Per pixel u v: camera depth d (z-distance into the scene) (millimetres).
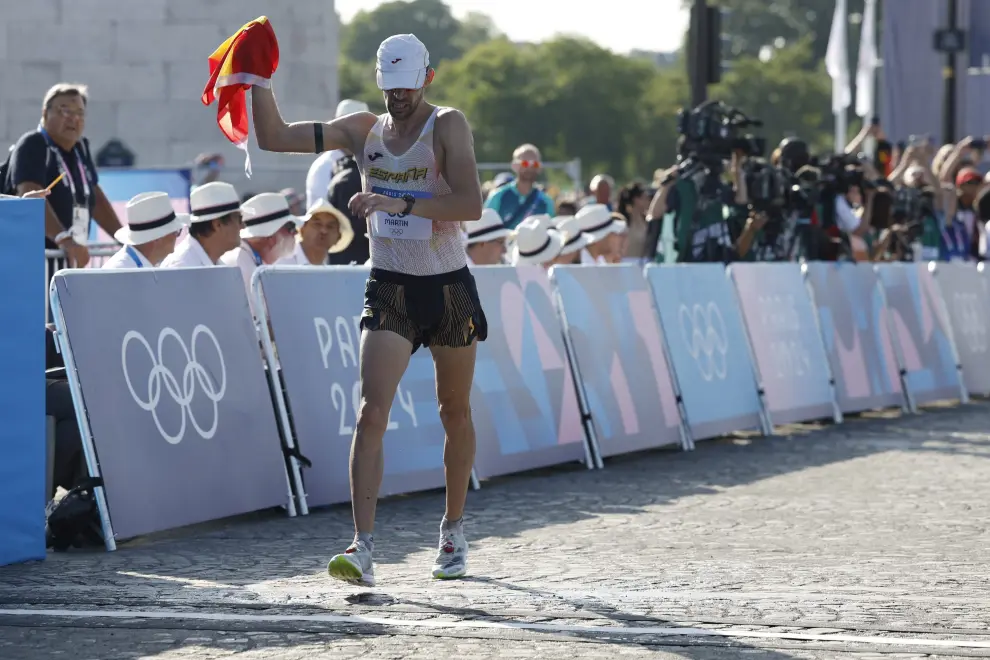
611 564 19734
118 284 21953
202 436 22891
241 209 28000
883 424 39344
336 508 25359
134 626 15781
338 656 14469
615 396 32000
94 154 61875
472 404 28125
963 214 52500
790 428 38562
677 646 14867
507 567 19484
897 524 23266
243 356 24047
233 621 15953
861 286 41812
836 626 15695
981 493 26703
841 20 113250
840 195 43844
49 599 17234
